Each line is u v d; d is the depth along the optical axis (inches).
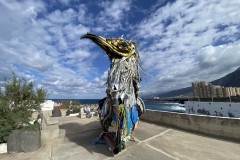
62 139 193.6
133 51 172.1
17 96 180.1
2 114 157.4
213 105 797.9
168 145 160.1
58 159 131.6
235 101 692.7
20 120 166.1
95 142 172.7
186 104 1085.8
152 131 221.1
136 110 159.3
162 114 268.5
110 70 156.0
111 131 223.9
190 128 215.8
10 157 135.7
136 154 138.1
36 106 199.2
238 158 125.3
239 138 164.9
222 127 179.9
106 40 158.1
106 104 157.9
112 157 133.8
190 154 135.2
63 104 715.4
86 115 416.5
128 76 155.3
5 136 148.3
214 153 136.0
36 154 143.3
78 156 137.6
